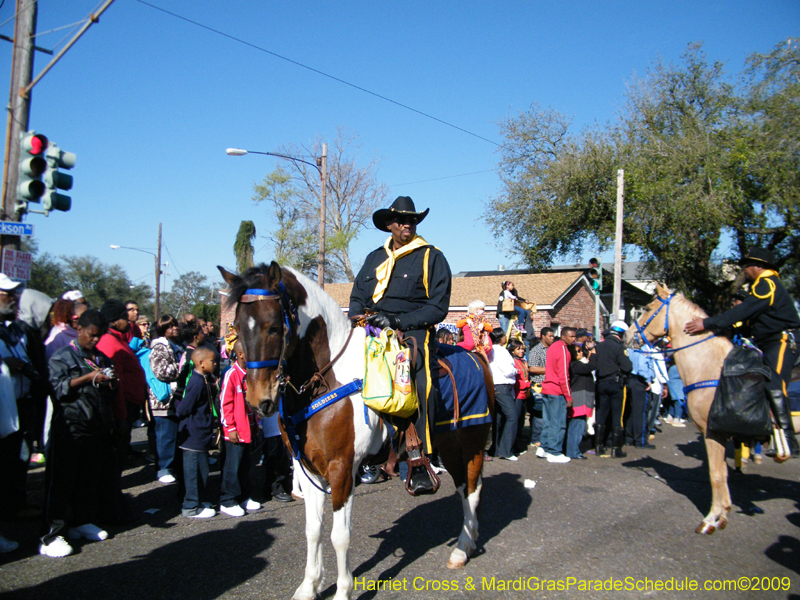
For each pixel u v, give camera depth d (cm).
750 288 542
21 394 509
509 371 786
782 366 528
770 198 1983
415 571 416
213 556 440
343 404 350
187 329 651
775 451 545
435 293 388
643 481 687
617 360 825
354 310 416
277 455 605
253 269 327
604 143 2458
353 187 3181
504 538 487
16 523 508
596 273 1548
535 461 800
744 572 421
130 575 404
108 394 468
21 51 721
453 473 444
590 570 422
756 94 2164
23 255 730
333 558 437
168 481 649
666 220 2148
